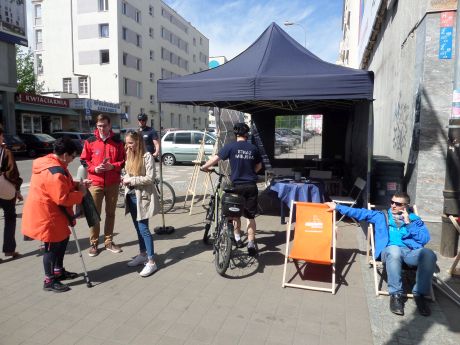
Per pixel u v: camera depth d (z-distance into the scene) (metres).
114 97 38.50
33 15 40.62
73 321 3.32
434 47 4.97
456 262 4.20
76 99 32.34
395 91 7.48
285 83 5.04
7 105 24.48
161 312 3.48
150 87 44.81
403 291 3.64
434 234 5.08
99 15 37.78
